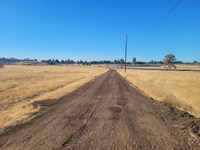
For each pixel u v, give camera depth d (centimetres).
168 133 666
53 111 965
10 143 557
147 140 597
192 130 704
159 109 1057
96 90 1842
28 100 1319
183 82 2755
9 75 3741
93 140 589
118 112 966
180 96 1473
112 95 1538
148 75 4656
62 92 1653
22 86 2100
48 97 1367
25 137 605
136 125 754
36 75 4025
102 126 734
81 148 528
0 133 639
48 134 636
